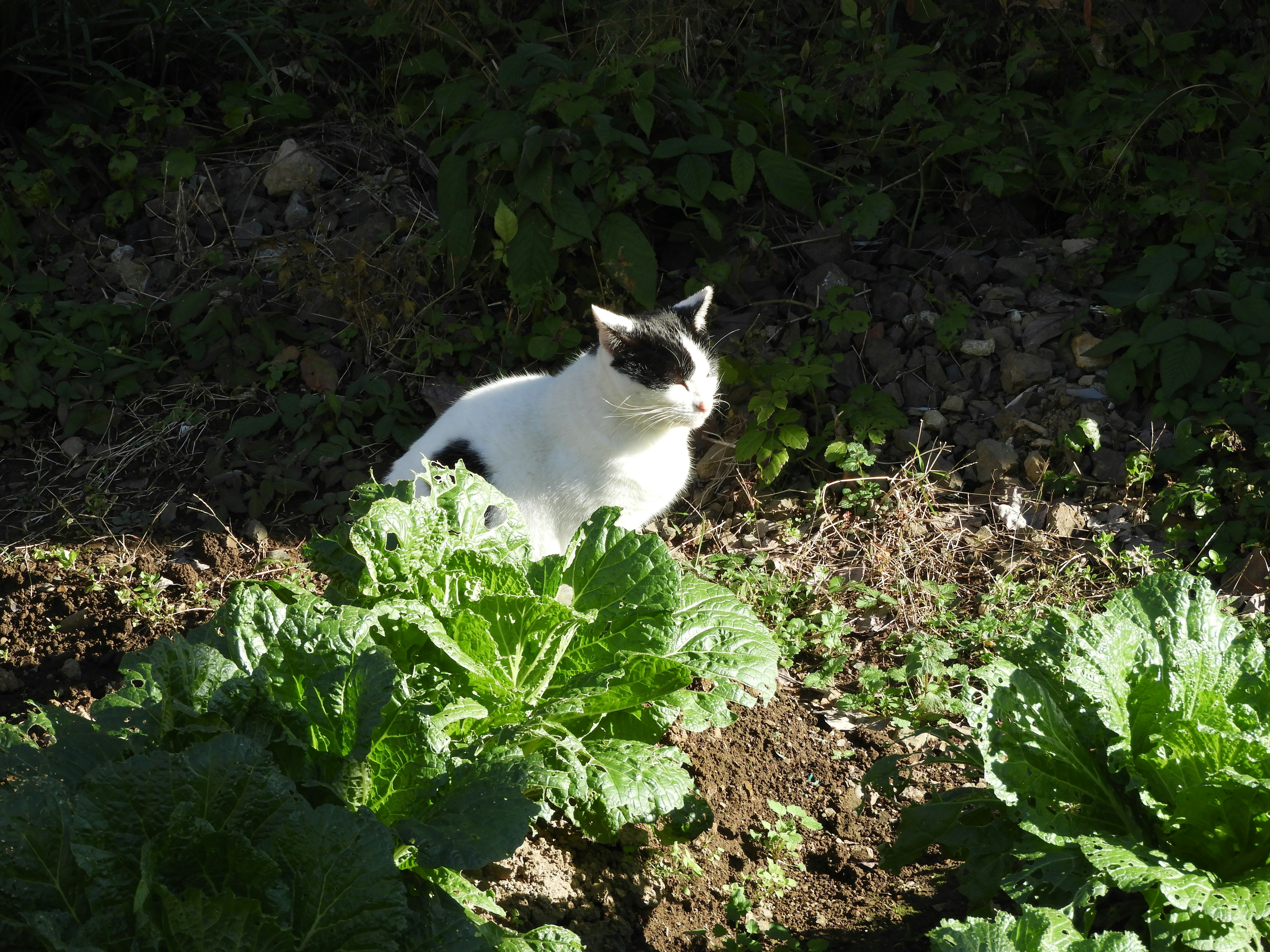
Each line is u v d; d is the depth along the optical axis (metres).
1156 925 1.42
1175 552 1.97
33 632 1.84
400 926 1.32
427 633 1.50
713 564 1.98
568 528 1.90
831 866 1.64
